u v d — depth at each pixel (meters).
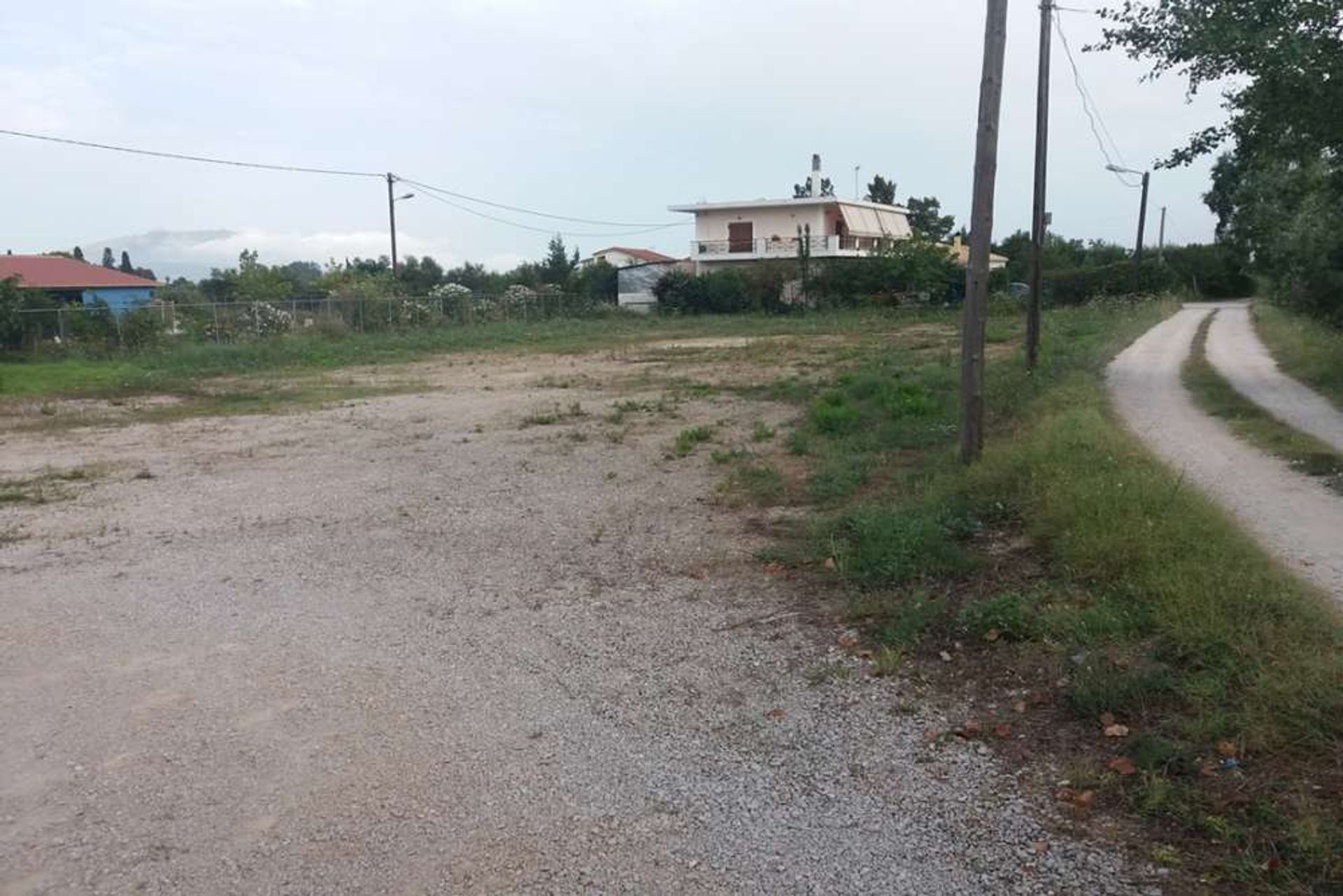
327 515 9.05
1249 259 46.94
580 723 4.67
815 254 58.12
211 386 21.92
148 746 4.52
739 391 18.62
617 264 74.38
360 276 56.69
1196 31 14.06
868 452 10.98
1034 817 3.68
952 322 41.91
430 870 3.50
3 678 5.35
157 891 3.43
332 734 4.60
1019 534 7.15
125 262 77.06
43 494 10.20
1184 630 4.80
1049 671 4.84
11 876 3.54
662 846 3.61
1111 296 51.88
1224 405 13.80
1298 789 3.62
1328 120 13.93
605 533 8.16
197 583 7.01
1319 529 7.11
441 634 5.91
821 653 5.40
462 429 14.51
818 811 3.82
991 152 9.21
